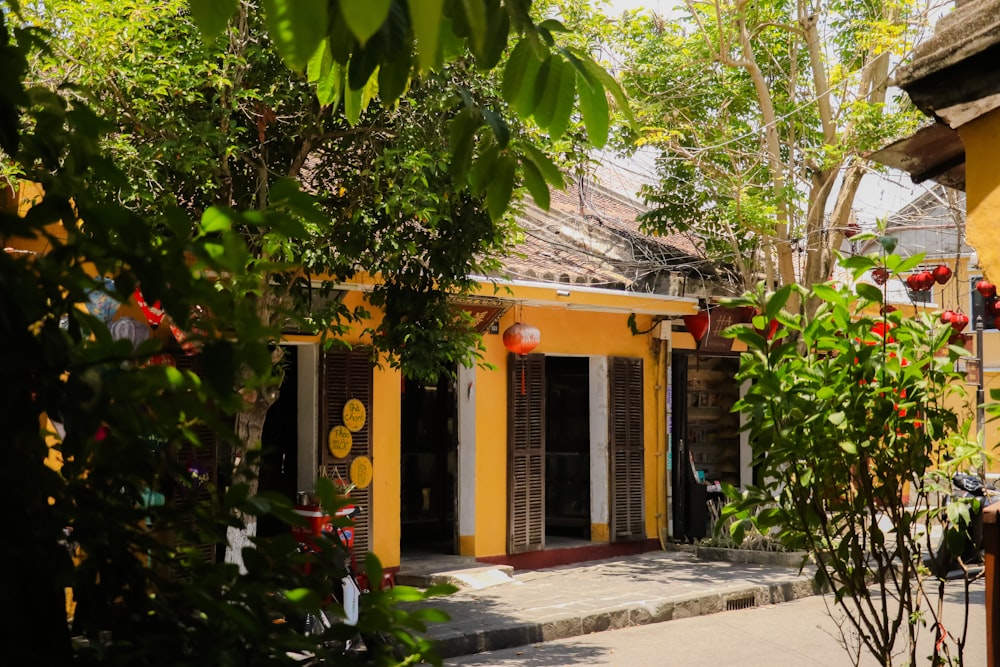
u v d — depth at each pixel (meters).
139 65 7.54
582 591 12.22
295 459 12.12
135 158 7.32
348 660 1.59
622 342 15.39
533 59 2.06
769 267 14.45
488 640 9.90
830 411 3.77
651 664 9.34
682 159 14.62
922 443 3.86
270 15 1.33
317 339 11.59
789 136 14.90
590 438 15.21
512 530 13.71
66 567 1.46
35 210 1.61
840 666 9.04
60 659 1.43
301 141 9.01
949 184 4.56
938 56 3.68
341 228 8.70
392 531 12.46
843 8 14.67
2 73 1.64
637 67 14.31
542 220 16.19
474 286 10.67
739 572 13.67
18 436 1.45
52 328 1.49
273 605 1.61
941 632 4.07
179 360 5.59
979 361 18.91
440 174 8.52
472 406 13.46
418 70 1.81
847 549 4.02
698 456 18.03
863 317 3.92
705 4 14.50
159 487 1.67
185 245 1.51
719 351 16.70
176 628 1.56
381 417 12.41
